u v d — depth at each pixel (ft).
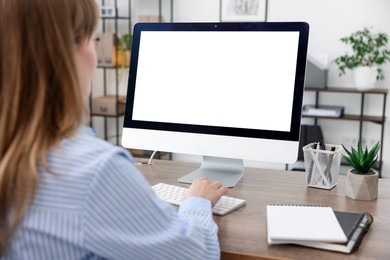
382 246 3.20
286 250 3.14
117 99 13.08
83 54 2.73
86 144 2.44
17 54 2.37
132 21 13.74
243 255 3.10
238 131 4.62
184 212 3.26
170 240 2.57
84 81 2.79
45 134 2.38
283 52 4.46
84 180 2.30
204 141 4.75
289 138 4.44
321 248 3.15
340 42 12.35
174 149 4.86
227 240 3.32
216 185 3.75
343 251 3.09
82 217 2.27
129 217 2.41
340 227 3.28
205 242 2.93
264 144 4.53
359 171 4.25
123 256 2.41
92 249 2.31
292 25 4.42
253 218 3.76
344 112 12.67
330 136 12.92
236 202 4.02
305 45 4.38
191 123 4.79
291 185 4.68
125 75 14.19
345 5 12.18
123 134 5.06
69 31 2.48
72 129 2.47
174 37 4.84
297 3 12.49
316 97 12.53
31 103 2.39
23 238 2.32
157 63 4.91
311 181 4.59
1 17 2.39
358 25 12.18
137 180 2.48
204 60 4.74
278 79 4.48
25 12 2.39
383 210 3.95
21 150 2.31
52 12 2.42
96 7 2.72
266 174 5.11
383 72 12.19
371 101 12.45
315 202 4.15
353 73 12.42
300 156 11.54
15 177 2.28
